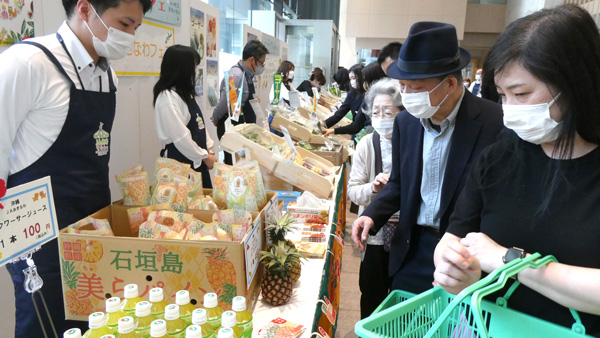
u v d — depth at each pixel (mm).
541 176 1006
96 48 1580
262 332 1275
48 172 1518
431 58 1474
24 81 1397
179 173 1978
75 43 1550
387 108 2312
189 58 2939
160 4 3596
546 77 878
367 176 2459
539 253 974
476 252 1008
